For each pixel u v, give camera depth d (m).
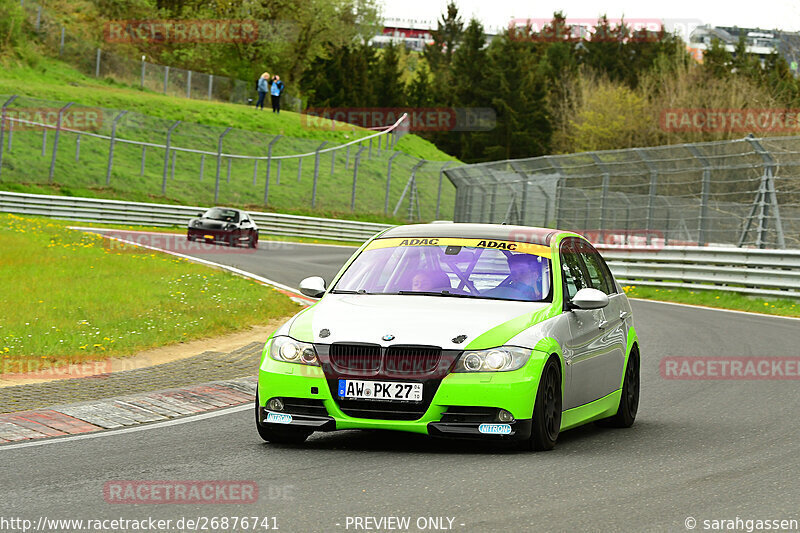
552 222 132.88
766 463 25.97
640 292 94.25
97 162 187.38
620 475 24.19
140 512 20.41
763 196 91.81
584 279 32.09
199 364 44.06
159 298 66.56
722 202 98.25
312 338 27.12
